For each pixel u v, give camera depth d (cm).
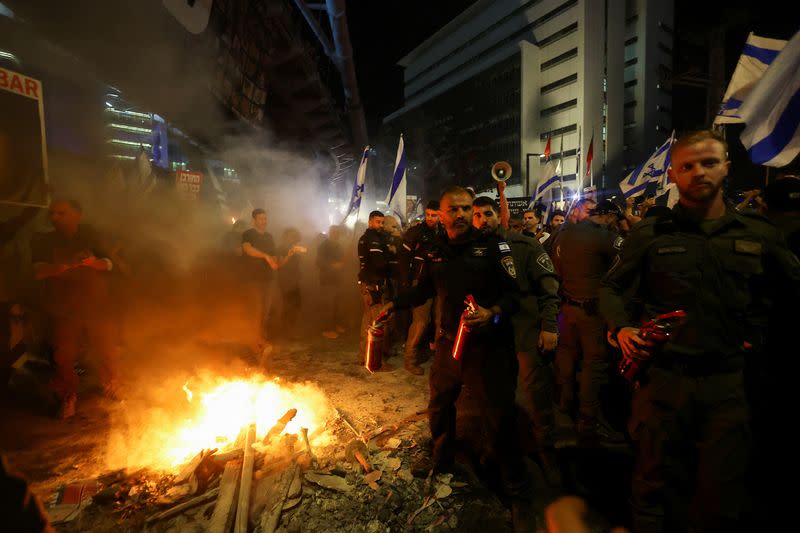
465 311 260
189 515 267
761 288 193
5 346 439
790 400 250
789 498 259
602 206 407
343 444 354
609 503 285
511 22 7350
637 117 6412
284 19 1148
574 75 6212
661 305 207
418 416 395
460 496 290
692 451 204
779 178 290
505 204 459
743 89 507
